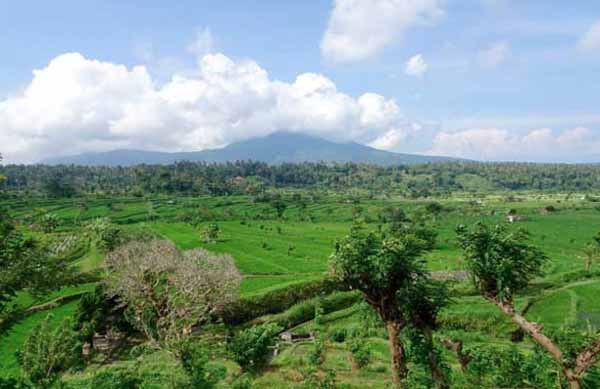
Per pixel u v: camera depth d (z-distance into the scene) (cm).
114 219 15025
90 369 4544
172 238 11988
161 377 3500
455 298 6297
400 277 2342
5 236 1978
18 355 3159
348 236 2453
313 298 6750
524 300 6419
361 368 3959
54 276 2120
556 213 17750
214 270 6125
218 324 6250
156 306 5525
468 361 2920
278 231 14125
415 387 2411
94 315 5547
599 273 7625
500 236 2181
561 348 2066
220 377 3862
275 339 5219
